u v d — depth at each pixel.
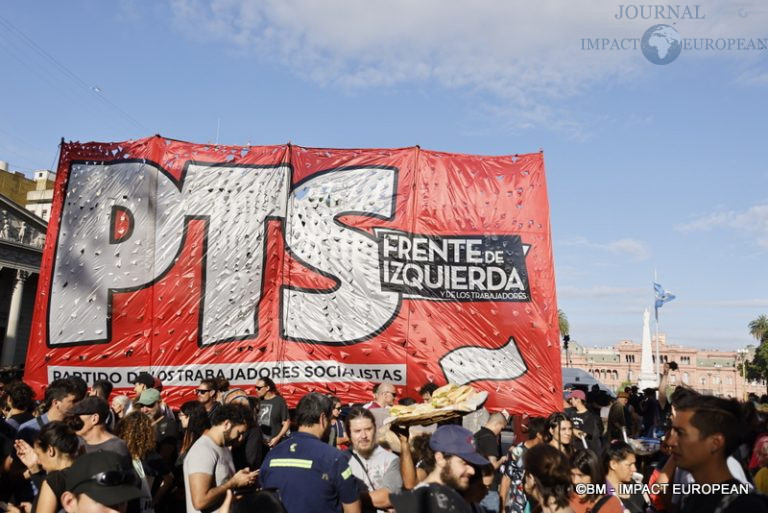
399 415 5.08
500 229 9.70
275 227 9.68
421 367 9.29
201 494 4.56
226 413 4.96
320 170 9.91
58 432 3.86
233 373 9.24
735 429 2.93
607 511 4.21
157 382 8.25
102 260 9.50
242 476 4.77
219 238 9.62
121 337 9.30
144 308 9.38
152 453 5.48
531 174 9.88
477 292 9.52
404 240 9.66
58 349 9.26
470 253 9.62
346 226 9.71
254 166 9.88
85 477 3.02
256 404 7.57
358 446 5.13
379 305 9.50
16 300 41.59
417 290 9.52
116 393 9.15
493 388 9.22
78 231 9.59
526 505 5.55
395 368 9.30
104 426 4.64
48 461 3.84
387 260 9.60
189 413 6.43
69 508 3.10
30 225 43.09
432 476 3.52
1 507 4.64
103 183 9.73
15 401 6.31
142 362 9.24
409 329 9.42
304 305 9.49
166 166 9.78
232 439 5.00
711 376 126.75
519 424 9.59
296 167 9.90
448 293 9.52
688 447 2.96
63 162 9.83
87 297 9.39
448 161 9.97
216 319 9.40
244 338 9.36
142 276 9.46
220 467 4.83
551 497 3.80
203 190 9.74
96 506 2.95
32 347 9.27
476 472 3.50
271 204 9.75
